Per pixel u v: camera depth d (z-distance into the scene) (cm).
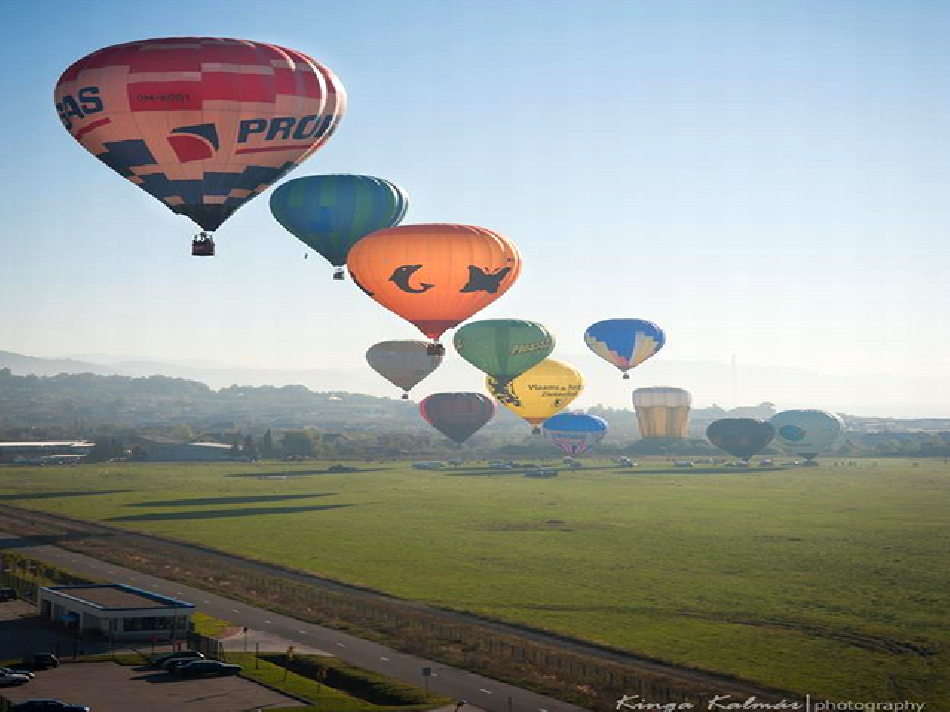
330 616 8106
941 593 9175
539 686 6191
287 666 6712
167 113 7962
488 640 7269
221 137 8125
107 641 7306
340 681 6347
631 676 6388
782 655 6975
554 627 7756
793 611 8381
